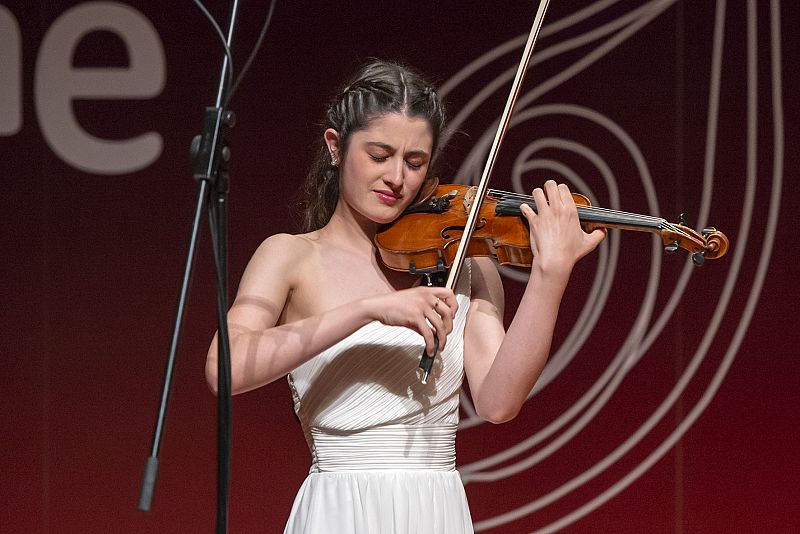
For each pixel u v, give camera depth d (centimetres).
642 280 1248
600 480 1262
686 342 1243
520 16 1251
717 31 1227
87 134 1307
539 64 1247
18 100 1310
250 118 1288
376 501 671
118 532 1311
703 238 645
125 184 1308
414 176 672
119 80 1302
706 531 1242
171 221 1303
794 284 1223
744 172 1227
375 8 1273
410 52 1265
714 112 1228
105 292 1312
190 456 1305
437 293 618
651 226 646
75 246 1314
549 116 1245
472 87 1254
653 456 1252
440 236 681
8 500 1323
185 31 1295
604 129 1239
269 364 631
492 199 692
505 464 1274
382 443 679
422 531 673
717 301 1237
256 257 691
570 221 646
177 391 1303
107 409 1312
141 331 1307
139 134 1303
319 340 628
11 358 1323
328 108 725
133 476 1309
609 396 1257
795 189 1219
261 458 1306
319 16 1281
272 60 1286
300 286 689
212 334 1298
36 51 1305
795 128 1218
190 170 1300
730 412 1240
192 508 1305
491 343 696
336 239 710
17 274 1320
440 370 689
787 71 1218
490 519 1275
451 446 707
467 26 1257
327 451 689
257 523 1303
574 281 1261
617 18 1239
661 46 1234
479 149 1248
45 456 1320
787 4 1218
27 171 1315
